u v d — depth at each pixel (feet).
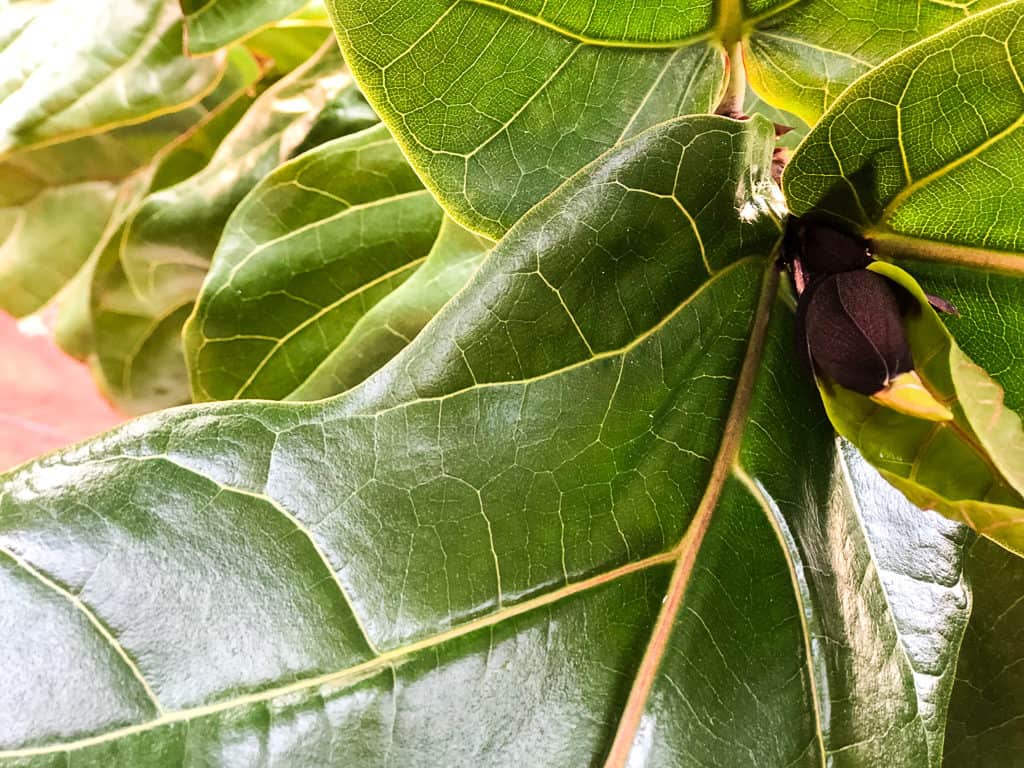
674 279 0.66
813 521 0.70
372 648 0.56
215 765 0.51
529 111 0.69
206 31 1.21
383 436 0.60
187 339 1.31
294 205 1.26
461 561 0.60
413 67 0.65
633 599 0.64
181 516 0.55
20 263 1.79
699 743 0.61
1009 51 0.57
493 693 0.58
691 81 0.72
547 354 0.63
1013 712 0.92
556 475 0.64
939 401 0.61
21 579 0.52
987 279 0.68
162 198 1.48
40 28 1.25
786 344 0.70
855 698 0.66
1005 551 0.94
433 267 1.17
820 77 0.73
